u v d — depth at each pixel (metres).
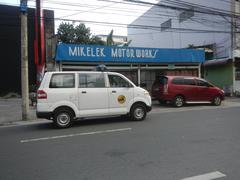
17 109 16.20
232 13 23.86
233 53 23.83
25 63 12.77
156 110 15.27
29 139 8.36
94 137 8.32
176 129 9.27
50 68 19.05
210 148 6.82
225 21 24.70
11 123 11.97
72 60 18.38
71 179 5.02
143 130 9.20
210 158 6.03
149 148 6.91
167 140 7.71
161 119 11.56
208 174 5.11
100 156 6.34
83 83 10.44
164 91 16.62
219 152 6.47
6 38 25.70
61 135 8.77
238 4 24.33
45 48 19.58
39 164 5.90
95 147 7.14
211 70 25.94
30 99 18.80
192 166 5.55
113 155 6.39
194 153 6.42
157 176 5.05
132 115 11.20
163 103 18.02
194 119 11.38
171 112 14.09
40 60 18.92
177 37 31.50
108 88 10.77
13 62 25.95
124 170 5.40
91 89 10.49
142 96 11.38
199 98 17.14
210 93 17.36
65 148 7.12
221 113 13.19
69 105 10.15
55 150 6.96
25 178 5.14
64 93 10.11
